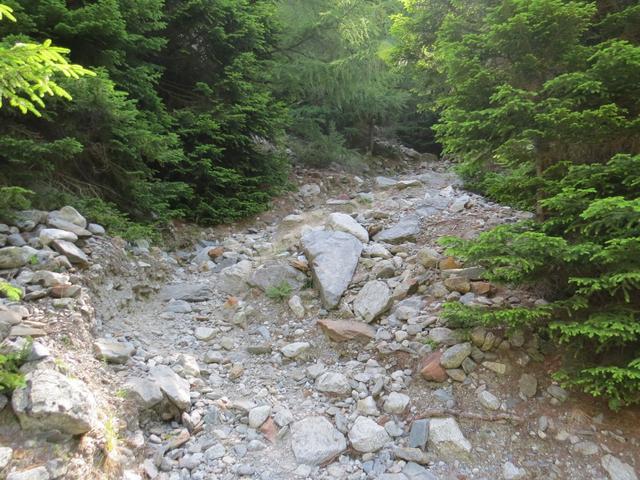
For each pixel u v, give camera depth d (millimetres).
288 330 4184
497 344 3475
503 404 3160
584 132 3430
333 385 3410
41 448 2160
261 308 4543
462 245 3432
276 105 7695
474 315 3248
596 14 4113
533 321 3527
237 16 6883
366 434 2982
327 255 4742
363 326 3980
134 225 5270
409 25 6199
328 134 12188
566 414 3064
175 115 6363
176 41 6879
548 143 3740
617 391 2828
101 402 2709
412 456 2857
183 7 6418
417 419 3117
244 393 3434
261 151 8164
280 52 9312
